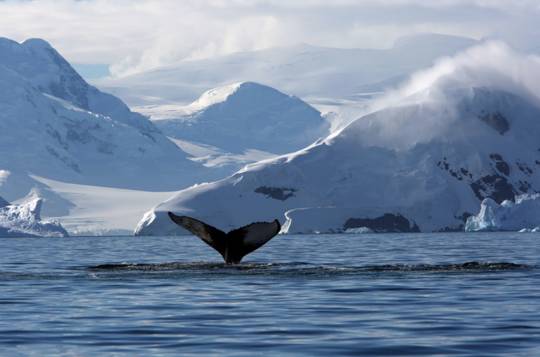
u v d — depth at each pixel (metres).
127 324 83.50
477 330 78.06
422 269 138.25
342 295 105.12
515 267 140.50
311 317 87.75
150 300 100.88
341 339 74.38
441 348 69.56
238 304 97.38
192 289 110.94
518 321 82.94
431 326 81.00
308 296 104.12
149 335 77.06
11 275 135.12
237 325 82.75
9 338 75.62
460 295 104.19
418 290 109.62
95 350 70.00
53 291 110.62
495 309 91.88
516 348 69.00
